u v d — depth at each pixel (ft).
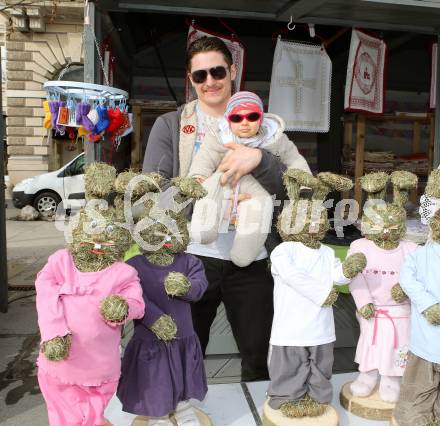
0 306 16.75
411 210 15.25
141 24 16.46
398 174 8.23
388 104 23.44
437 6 11.07
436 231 7.45
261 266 8.50
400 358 8.15
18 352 13.60
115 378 6.63
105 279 6.52
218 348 10.55
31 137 48.29
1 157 16.66
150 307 6.66
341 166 21.24
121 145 15.16
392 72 22.49
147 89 20.67
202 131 8.46
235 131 7.89
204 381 7.25
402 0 10.90
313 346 7.58
